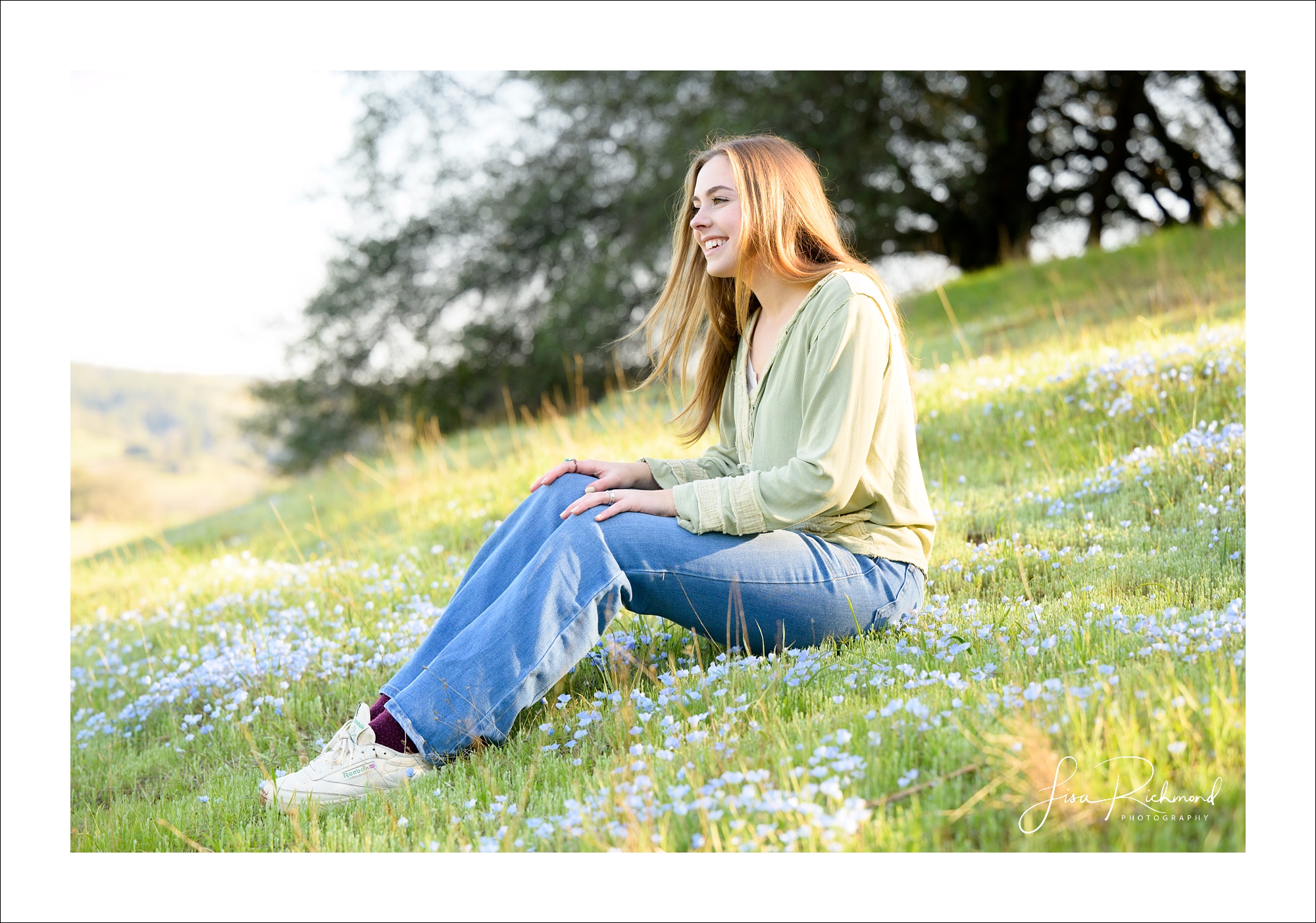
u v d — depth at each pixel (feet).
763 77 37.47
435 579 13.89
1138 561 10.05
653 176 39.52
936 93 38.91
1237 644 7.54
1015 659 7.76
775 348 8.54
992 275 33.55
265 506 28.81
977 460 15.38
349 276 43.65
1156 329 18.70
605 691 8.69
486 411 43.86
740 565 7.97
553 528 8.39
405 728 7.59
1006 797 6.22
